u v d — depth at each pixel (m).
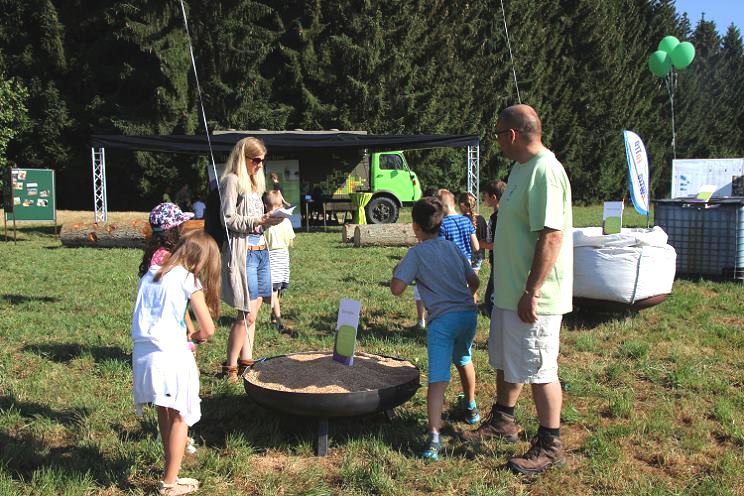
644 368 5.54
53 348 6.04
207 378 5.18
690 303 8.15
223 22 27.45
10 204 17.27
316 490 3.46
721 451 4.02
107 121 27.11
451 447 3.99
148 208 28.31
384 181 22.14
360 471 3.64
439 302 4.02
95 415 4.42
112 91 28.20
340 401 3.79
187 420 3.32
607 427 4.31
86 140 27.53
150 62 27.25
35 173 17.55
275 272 6.78
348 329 4.32
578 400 4.86
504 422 4.12
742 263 9.76
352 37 30.16
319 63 29.81
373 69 29.97
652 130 42.44
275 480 3.57
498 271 3.74
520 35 34.44
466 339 4.15
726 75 49.62
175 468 3.40
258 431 4.18
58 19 26.75
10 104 22.22
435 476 3.63
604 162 38.44
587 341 6.32
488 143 33.56
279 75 30.11
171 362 3.26
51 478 3.49
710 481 3.58
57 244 16.33
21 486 3.45
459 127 32.59
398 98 30.44
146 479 3.60
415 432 4.20
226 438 4.02
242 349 5.20
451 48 32.28
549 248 3.47
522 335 3.63
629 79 40.59
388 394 3.93
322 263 12.48
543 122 35.94
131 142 18.08
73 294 8.89
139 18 26.38
